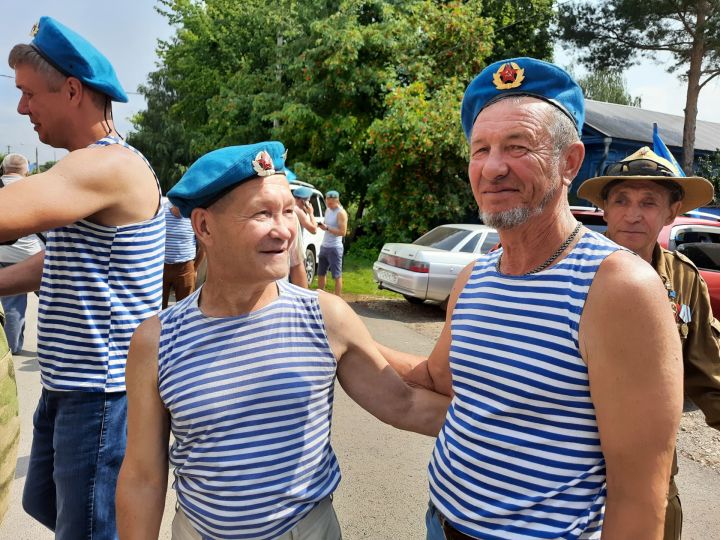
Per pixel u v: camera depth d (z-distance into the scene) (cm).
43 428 180
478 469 121
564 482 112
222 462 124
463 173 1241
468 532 123
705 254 557
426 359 164
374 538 263
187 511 131
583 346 108
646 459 103
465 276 143
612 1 1480
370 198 1280
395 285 747
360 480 315
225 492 124
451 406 135
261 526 126
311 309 134
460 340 127
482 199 121
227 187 120
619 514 106
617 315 104
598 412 108
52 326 166
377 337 639
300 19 1452
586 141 1661
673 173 185
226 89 1598
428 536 142
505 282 123
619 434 104
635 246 188
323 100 1349
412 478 320
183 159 2788
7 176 510
